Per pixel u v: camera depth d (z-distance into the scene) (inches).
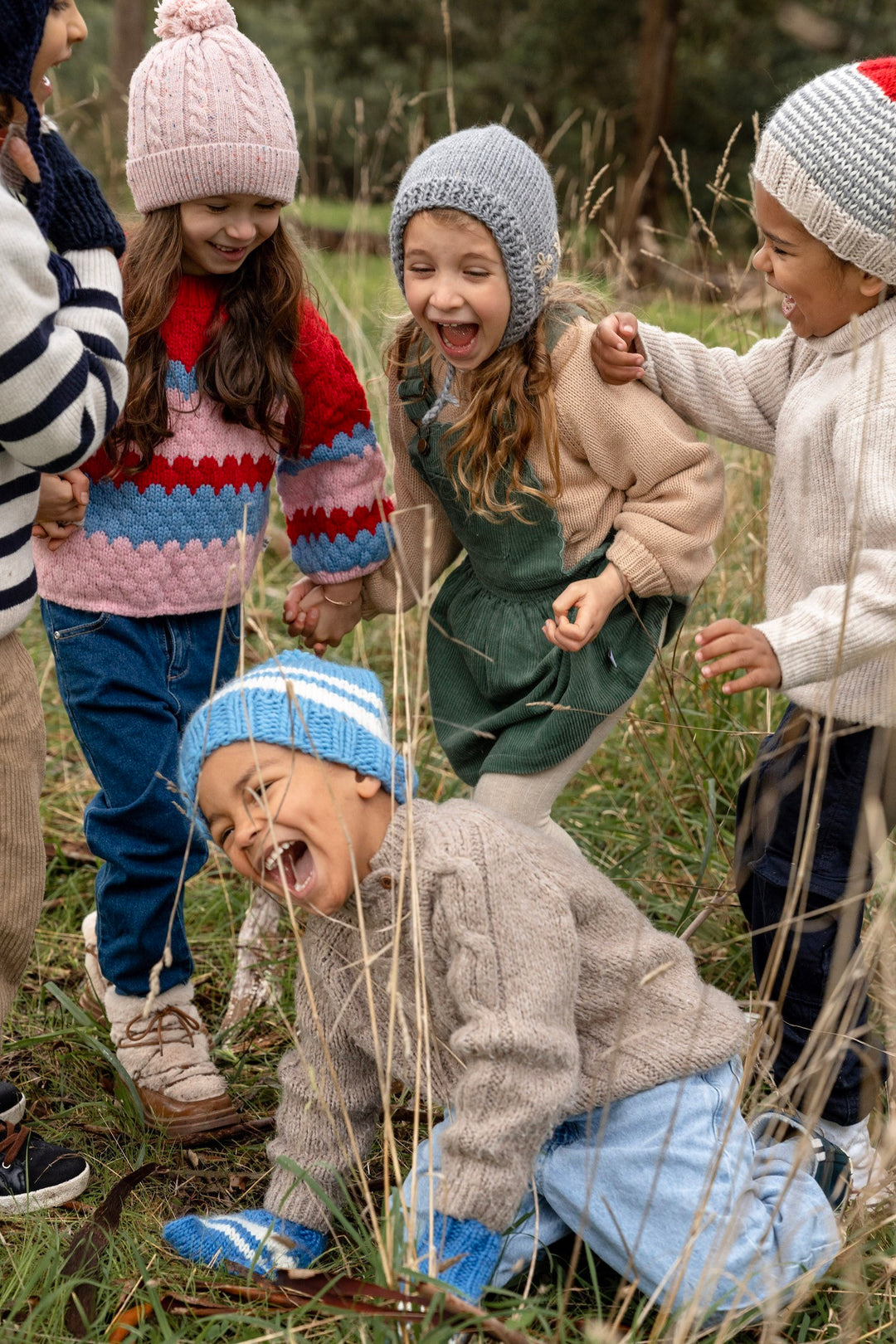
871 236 78.7
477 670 100.3
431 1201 70.4
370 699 78.5
